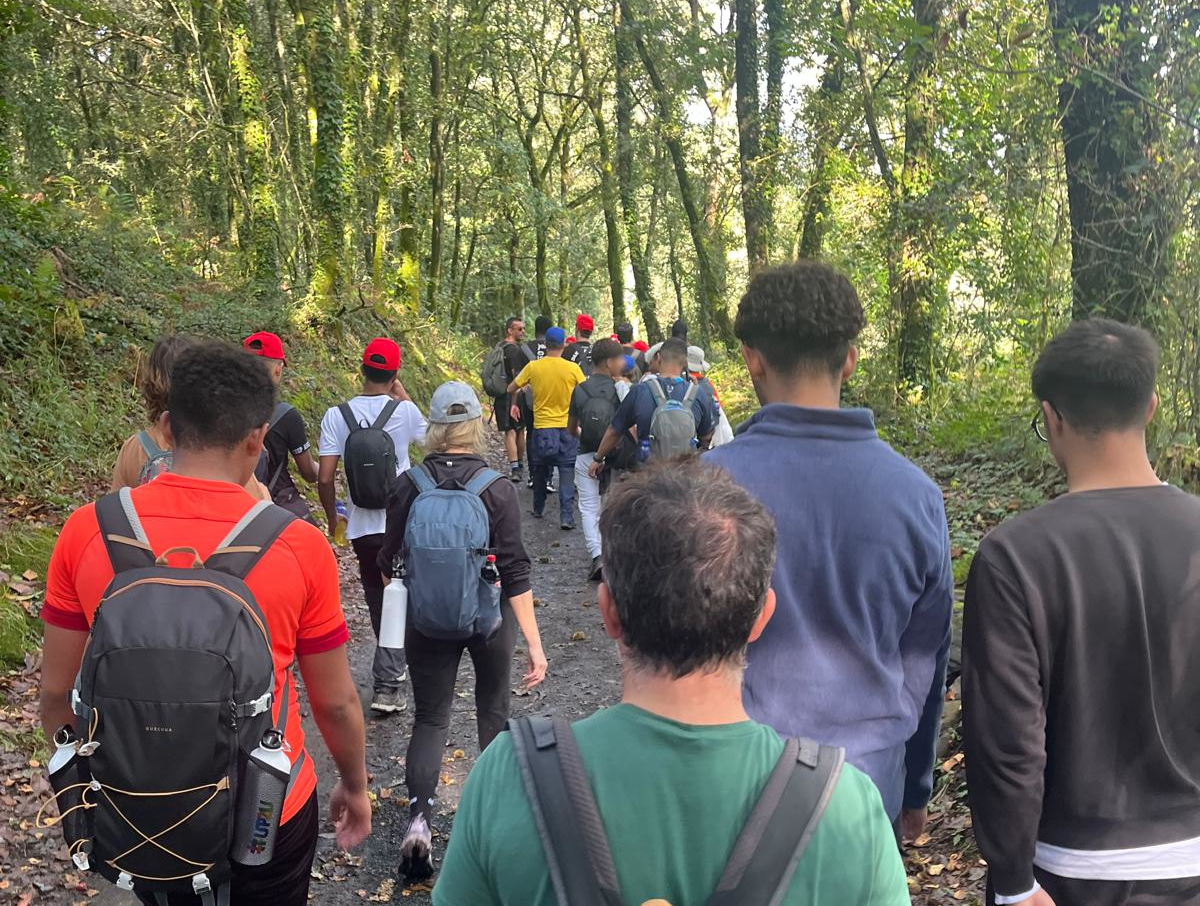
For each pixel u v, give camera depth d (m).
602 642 6.54
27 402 7.32
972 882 3.30
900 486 1.85
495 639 3.78
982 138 7.73
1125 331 1.87
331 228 14.24
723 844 1.13
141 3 16.78
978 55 7.22
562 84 33.47
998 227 8.20
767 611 1.31
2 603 5.11
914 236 9.92
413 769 3.68
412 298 20.38
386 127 19.91
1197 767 1.77
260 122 15.17
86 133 19.31
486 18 24.55
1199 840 1.76
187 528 2.14
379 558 3.71
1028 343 8.30
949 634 1.99
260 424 2.31
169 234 15.05
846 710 1.81
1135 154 5.83
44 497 6.50
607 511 1.28
